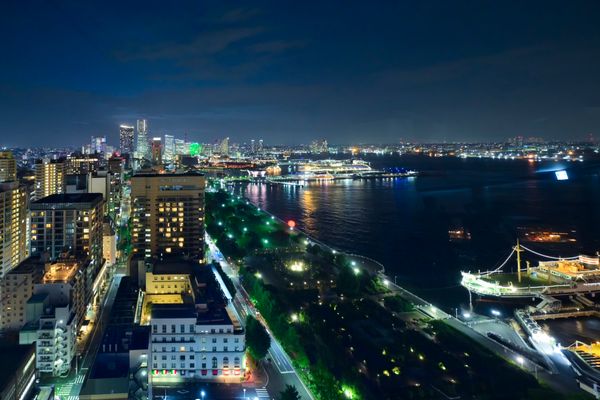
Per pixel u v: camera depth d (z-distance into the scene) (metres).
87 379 174.25
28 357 175.75
